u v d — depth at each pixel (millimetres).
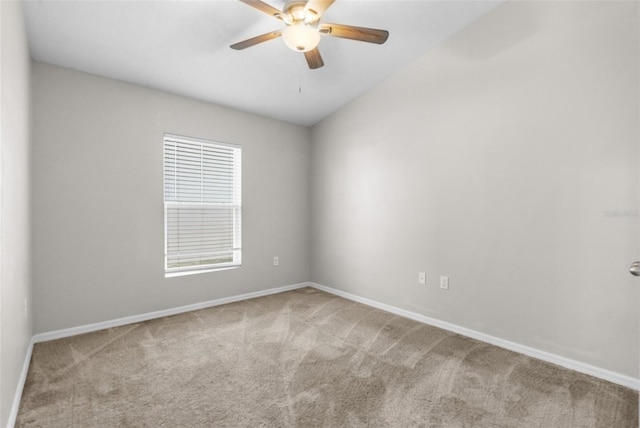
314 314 3258
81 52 2500
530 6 2332
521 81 2383
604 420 1648
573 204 2154
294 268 4277
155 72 2857
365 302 3607
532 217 2340
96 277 2799
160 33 2391
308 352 2404
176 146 3301
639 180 1911
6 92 1498
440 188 2900
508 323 2475
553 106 2232
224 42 2555
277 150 4078
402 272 3225
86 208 2744
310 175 4398
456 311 2801
